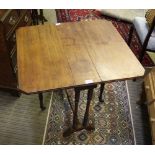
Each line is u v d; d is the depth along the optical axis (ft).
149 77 6.60
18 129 6.36
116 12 11.26
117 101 7.25
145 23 7.84
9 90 7.11
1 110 6.84
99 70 4.58
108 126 6.52
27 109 6.89
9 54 6.07
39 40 5.28
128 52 5.08
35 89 4.15
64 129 6.33
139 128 6.53
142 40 7.41
